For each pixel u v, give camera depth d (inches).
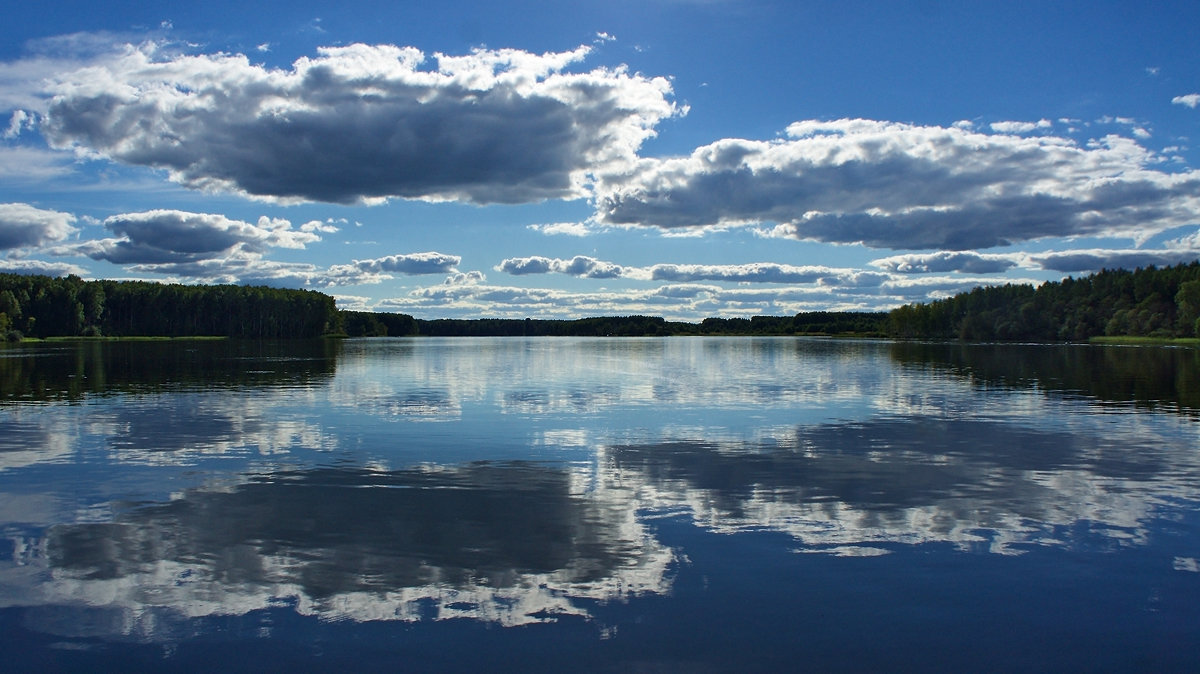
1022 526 601.6
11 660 384.2
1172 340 5964.6
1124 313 6496.1
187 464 852.6
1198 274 6279.5
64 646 398.9
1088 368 2753.4
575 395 1690.5
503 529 592.1
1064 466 840.3
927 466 841.5
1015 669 376.5
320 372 2511.1
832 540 565.0
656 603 450.0
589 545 553.3
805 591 467.8
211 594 463.2
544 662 380.8
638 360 3604.8
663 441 1019.3
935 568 506.6
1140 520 618.5
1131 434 1082.1
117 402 1509.6
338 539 566.9
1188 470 818.8
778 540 565.0
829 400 1583.4
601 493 710.5
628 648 395.2
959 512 642.8
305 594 462.6
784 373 2524.6
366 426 1163.3
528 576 492.1
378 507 658.8
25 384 1952.5
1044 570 503.2
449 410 1386.6
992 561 520.1
